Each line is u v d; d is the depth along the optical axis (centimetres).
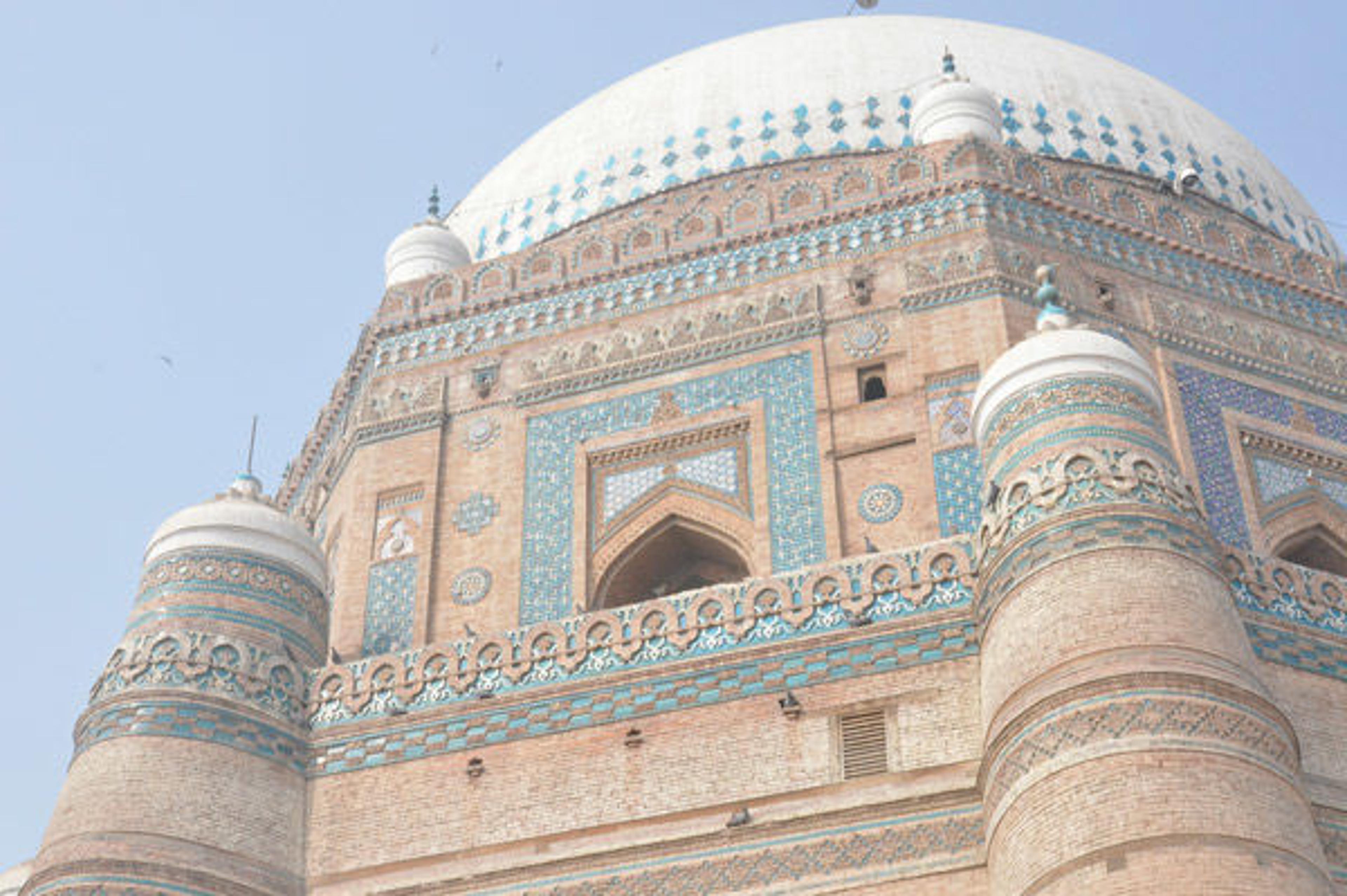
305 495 2933
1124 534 1955
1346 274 2767
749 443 2450
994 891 1812
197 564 2302
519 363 2645
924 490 2322
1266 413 2548
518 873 2048
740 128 2928
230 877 2047
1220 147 3042
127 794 2075
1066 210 2627
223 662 2217
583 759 2128
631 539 2425
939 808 1948
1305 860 1714
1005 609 1967
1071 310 2519
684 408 2509
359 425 2656
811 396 2455
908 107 2908
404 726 2216
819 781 2028
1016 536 2003
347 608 2472
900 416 2398
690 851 2008
